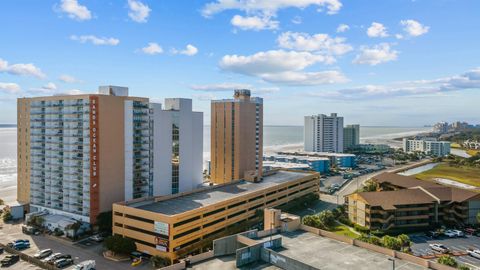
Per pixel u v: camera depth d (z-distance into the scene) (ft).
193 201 385.91
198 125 513.86
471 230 386.93
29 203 463.83
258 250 202.08
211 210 360.48
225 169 610.65
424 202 403.34
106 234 378.94
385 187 540.11
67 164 418.31
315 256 205.05
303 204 533.55
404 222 398.83
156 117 447.83
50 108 436.76
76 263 308.81
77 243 358.64
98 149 398.42
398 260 199.93
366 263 195.31
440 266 186.60
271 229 244.63
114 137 415.03
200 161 518.78
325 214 420.36
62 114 424.46
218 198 402.52
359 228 397.60
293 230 253.65
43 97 443.32
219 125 615.57
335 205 547.49
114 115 414.41
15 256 313.73
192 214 333.21
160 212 338.54
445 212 413.80
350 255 206.90
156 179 449.89
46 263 300.61
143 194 437.58
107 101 407.03
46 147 442.50
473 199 406.82
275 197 485.97
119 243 316.40
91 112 393.29
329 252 211.61
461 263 300.61
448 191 437.17
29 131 467.11
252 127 617.21
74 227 372.79
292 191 531.09
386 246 313.94
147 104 439.63
